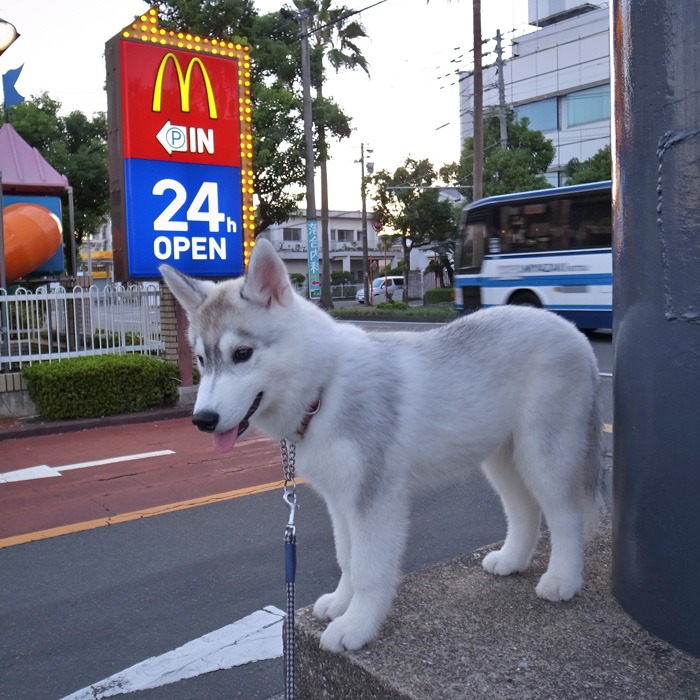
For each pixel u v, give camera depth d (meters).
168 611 3.77
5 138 15.84
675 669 2.06
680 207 2.03
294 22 24.89
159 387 9.84
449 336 2.73
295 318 2.47
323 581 4.04
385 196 37.22
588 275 14.26
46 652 3.40
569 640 2.26
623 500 2.37
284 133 23.61
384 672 2.13
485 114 31.73
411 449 2.50
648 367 2.18
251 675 3.10
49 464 7.24
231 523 5.10
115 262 10.38
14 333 10.77
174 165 9.99
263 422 2.54
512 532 2.90
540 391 2.63
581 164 32.06
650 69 2.10
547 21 40.28
